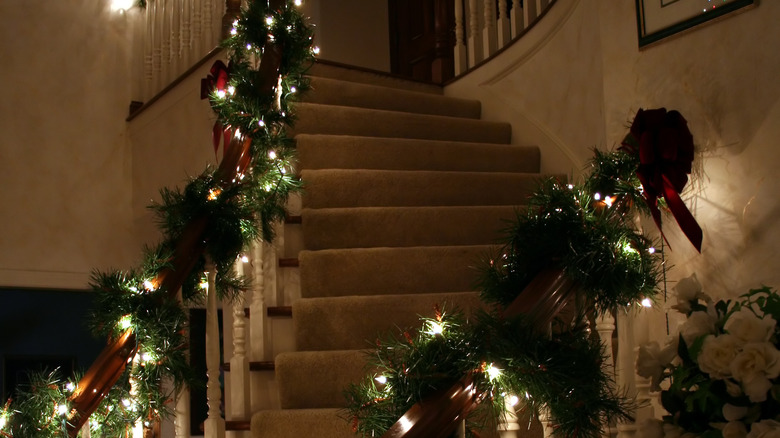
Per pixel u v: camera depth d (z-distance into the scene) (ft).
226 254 8.18
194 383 7.85
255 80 9.15
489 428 7.38
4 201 16.63
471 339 5.18
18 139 16.97
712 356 5.20
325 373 8.59
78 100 17.85
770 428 4.96
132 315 7.20
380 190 11.84
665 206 7.79
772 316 5.46
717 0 7.92
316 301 9.36
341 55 20.43
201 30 16.76
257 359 9.45
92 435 7.39
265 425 8.10
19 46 17.22
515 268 6.23
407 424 4.70
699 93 8.06
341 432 8.00
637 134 7.22
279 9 9.80
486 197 12.44
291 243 10.99
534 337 5.26
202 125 15.38
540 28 13.47
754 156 7.53
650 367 5.70
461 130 13.98
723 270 7.70
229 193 8.14
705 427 5.44
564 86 12.84
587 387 5.37
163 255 7.77
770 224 7.35
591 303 6.28
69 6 17.97
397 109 14.38
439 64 16.66
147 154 17.53
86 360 17.22
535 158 13.50
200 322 15.87
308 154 12.28
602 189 7.22
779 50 7.39
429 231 11.19
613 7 9.08
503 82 14.65
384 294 10.21
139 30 18.63
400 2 21.38
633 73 8.77
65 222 17.31
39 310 16.88
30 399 6.97
